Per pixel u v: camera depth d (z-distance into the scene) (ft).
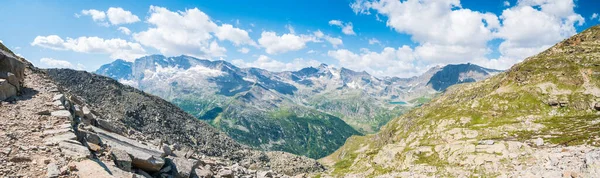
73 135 71.67
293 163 515.91
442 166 261.03
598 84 619.67
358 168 407.85
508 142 256.11
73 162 59.77
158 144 120.26
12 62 103.45
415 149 333.62
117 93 552.41
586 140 279.28
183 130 528.63
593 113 553.64
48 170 53.47
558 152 206.39
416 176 260.01
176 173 88.99
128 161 72.43
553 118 569.64
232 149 524.52
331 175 420.77
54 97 101.19
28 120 78.64
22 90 104.88
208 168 129.18
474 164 238.07
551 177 150.82
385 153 377.50
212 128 602.03
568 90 642.63
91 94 511.81
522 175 175.63
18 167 52.85
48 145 64.54
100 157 68.69
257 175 186.29
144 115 514.68
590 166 140.77
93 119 108.17
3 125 71.00
